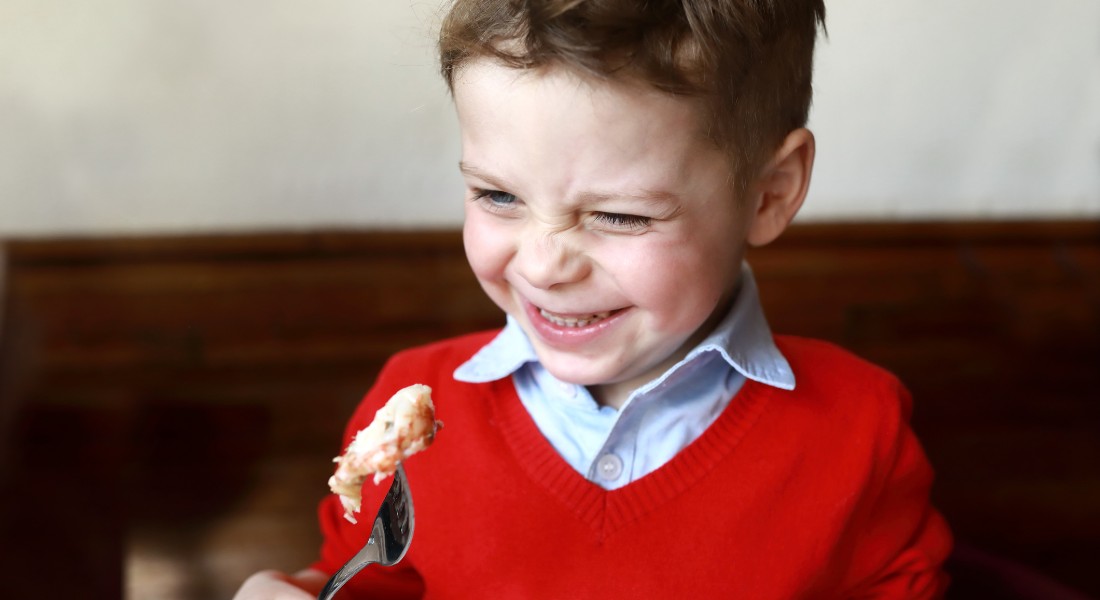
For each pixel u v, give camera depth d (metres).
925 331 2.72
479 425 1.02
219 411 2.32
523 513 0.97
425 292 2.63
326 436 2.29
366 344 2.52
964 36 2.73
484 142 0.81
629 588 0.94
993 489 2.25
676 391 0.99
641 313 0.87
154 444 2.24
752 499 0.96
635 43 0.76
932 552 1.05
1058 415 2.48
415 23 2.47
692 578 0.94
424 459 1.03
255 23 2.43
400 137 2.59
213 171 2.56
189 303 2.54
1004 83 2.80
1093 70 2.79
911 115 2.81
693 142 0.81
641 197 0.80
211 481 2.17
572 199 0.80
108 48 2.40
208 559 2.01
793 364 1.06
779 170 0.96
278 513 2.11
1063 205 2.96
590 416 1.00
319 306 2.58
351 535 1.09
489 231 0.86
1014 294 2.81
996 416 2.47
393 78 2.53
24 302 2.46
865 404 1.03
